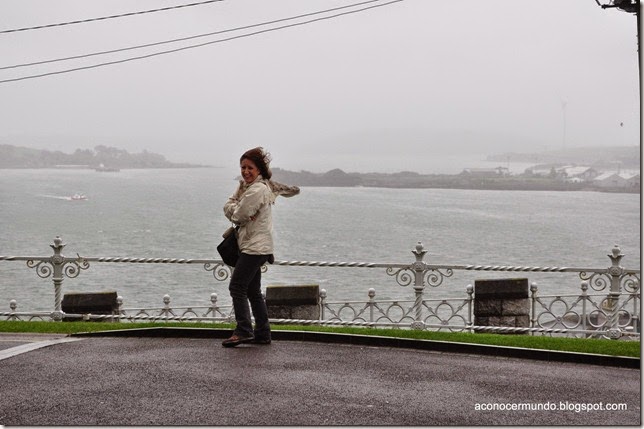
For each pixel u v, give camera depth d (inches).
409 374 363.6
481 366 384.2
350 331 459.2
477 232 5157.5
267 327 427.5
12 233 4618.6
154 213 6747.1
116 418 289.1
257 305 426.0
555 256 3818.9
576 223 6097.4
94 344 423.2
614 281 520.4
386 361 390.0
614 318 520.1
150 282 2160.4
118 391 324.5
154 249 3909.9
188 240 4372.5
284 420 288.7
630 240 4648.1
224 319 558.3
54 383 336.2
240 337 418.0
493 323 563.8
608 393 337.1
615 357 390.0
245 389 329.7
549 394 333.4
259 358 390.0
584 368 384.8
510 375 366.3
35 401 309.4
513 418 298.0
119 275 2290.8
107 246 4035.4
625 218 6835.6
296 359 389.7
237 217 408.2
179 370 361.1
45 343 423.2
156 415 292.8
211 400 312.7
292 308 557.0
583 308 538.0
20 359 381.7
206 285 2118.6
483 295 563.8
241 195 418.6
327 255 3878.0
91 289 2020.2
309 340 439.8
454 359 399.9
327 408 304.5
